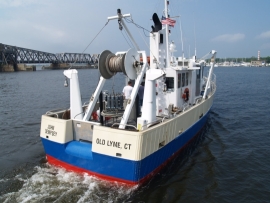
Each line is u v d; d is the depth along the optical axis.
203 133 12.48
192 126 10.18
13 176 7.40
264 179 7.82
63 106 20.61
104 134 6.51
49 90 33.06
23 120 15.30
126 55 7.47
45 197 6.23
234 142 11.24
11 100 24.09
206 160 9.20
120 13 7.74
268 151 10.13
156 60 9.09
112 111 7.94
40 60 139.88
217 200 6.66
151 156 6.91
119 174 6.59
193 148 10.42
